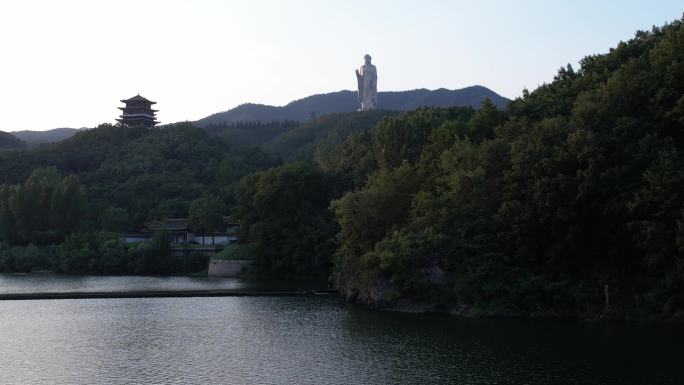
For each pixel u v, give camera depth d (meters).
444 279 76.50
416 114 147.38
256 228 139.38
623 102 73.81
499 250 75.38
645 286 68.69
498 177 79.69
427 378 47.31
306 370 49.97
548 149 72.75
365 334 63.72
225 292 101.25
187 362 52.94
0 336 64.44
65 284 123.88
